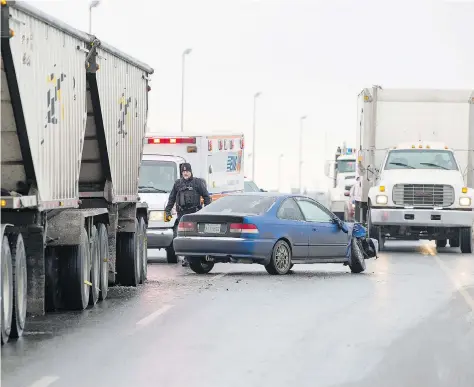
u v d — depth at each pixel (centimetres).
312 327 2164
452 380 1591
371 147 5381
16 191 2130
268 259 3488
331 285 3122
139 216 3266
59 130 2317
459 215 4994
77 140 2502
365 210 5444
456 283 3216
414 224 5041
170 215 4044
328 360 1761
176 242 3547
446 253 4966
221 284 3158
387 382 1570
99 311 2452
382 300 2692
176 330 2117
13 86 1966
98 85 2673
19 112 2005
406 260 4381
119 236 3114
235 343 1942
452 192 5031
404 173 5141
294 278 3378
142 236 3272
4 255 1923
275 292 2898
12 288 1988
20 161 2084
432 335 2061
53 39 2255
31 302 2255
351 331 2108
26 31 2030
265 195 3622
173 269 3878
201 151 4916
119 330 2116
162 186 4359
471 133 5375
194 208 4009
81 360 1750
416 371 1664
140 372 1638
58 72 2300
